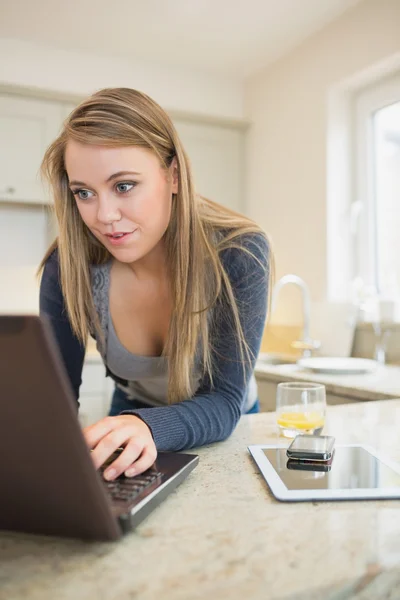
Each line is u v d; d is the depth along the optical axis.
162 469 0.72
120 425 0.78
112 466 0.67
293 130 3.39
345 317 2.86
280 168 3.51
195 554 0.50
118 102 0.90
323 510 0.62
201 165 3.65
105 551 0.51
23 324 0.41
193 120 3.62
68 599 0.42
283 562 0.48
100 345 1.25
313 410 1.00
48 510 0.50
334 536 0.54
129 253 0.96
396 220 2.95
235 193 3.78
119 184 0.90
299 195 3.35
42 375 0.42
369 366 2.31
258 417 1.20
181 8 2.91
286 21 3.05
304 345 2.80
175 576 0.46
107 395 2.98
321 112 3.16
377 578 0.47
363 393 1.86
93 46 3.40
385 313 2.77
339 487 0.69
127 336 1.22
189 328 1.05
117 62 3.55
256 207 3.74
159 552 0.50
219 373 1.06
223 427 0.96
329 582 0.45
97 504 0.48
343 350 2.83
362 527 0.57
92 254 1.18
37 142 3.18
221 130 3.72
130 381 1.32
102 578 0.45
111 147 0.88
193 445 0.91
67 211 1.11
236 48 3.39
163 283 1.16
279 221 3.52
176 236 1.06
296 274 3.37
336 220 3.14
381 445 0.94
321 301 3.16
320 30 3.15
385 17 2.72
